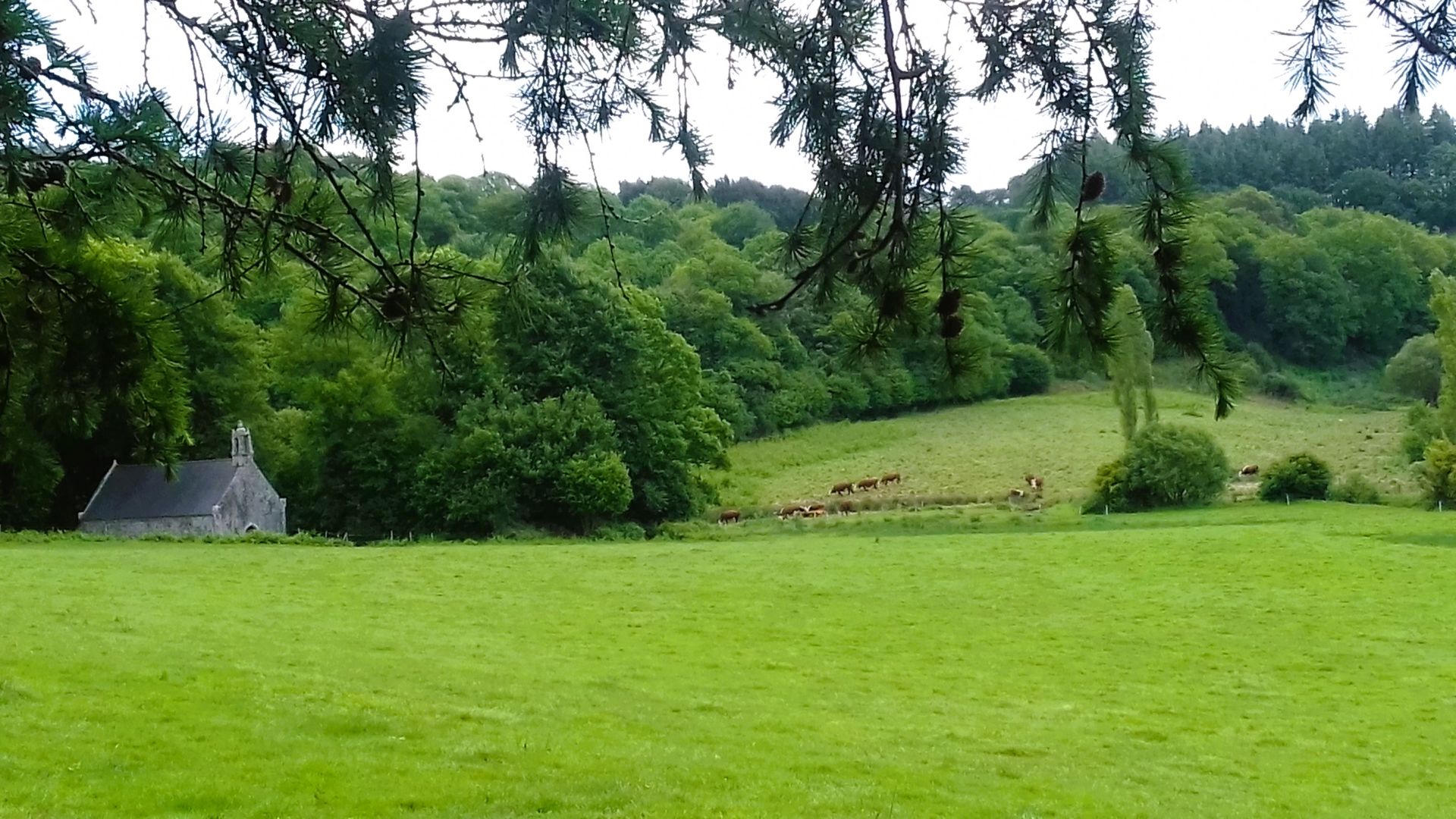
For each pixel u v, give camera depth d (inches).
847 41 136.8
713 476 2146.9
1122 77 123.3
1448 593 1121.4
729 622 991.0
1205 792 522.0
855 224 137.9
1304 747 617.3
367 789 450.9
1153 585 1193.4
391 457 1766.7
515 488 1743.4
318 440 1777.8
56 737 491.5
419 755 506.3
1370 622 1000.9
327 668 695.1
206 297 152.1
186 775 453.1
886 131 135.8
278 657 723.4
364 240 146.7
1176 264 126.1
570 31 131.0
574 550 1483.8
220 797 430.0
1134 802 495.8
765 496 2033.7
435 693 642.2
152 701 568.1
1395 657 864.9
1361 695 746.8
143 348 146.9
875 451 2276.1
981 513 1856.5
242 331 1691.7
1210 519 1707.7
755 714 647.1
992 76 128.8
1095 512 1856.5
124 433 154.5
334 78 127.2
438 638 861.8
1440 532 1504.7
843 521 1843.0
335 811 422.0
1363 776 561.9
